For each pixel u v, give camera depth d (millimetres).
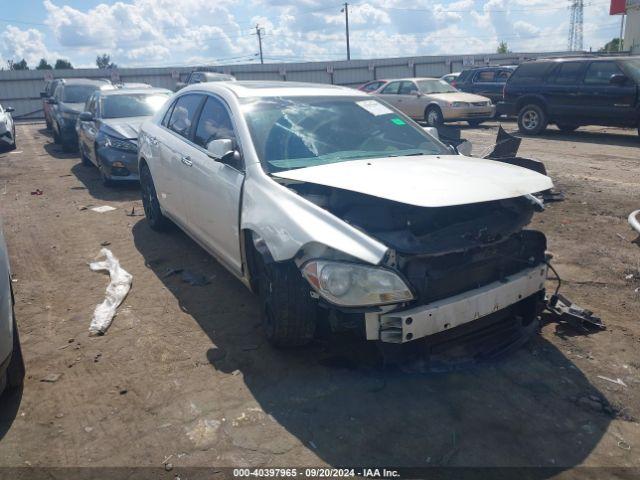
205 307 4285
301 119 4191
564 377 3277
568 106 13070
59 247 5855
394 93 17656
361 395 3113
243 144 3930
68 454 2672
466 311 3062
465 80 19812
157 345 3695
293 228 3109
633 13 28484
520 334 3596
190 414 2959
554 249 5438
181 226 5293
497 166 3523
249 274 3816
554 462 2602
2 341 2738
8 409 3023
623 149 11203
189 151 4766
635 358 3471
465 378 3271
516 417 2920
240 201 3770
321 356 3533
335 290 2900
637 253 5238
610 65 12344
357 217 3191
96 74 31000
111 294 4465
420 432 2805
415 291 2922
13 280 4910
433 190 2945
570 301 4184
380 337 2951
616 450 2680
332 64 35906
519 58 41406
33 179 9742
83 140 10117
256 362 3465
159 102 10031
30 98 29969
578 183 8133
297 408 3000
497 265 3293
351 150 4027
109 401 3086
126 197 8148
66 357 3561
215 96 4699
